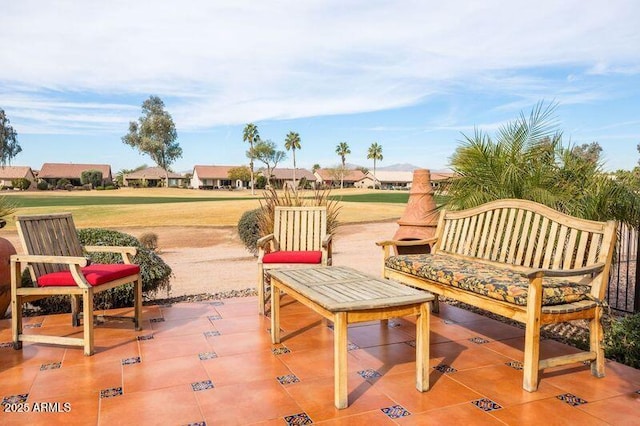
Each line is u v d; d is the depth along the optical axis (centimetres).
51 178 7169
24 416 242
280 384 285
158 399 263
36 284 361
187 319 446
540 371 305
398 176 9419
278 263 462
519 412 245
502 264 378
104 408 252
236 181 8156
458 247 433
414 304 268
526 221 371
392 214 2123
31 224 370
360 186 8881
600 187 459
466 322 430
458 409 248
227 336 388
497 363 321
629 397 263
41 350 354
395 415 242
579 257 313
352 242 1273
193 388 279
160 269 527
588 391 272
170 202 3153
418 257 411
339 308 244
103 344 368
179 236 1462
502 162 502
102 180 6956
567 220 331
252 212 1067
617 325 357
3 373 306
